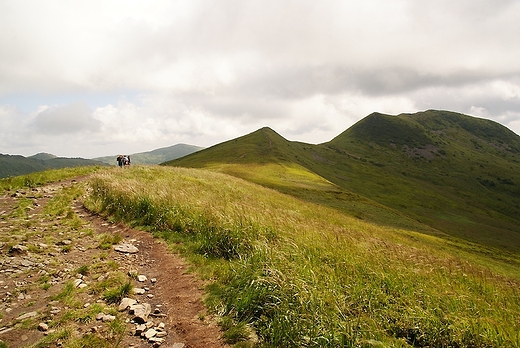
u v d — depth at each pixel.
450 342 6.34
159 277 8.27
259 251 8.39
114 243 10.49
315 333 5.41
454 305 7.68
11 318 5.80
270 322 5.90
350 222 29.59
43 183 21.11
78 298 6.72
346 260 9.29
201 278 8.10
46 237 10.52
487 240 80.81
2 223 11.76
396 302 7.36
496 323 6.86
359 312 6.46
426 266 11.44
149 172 27.98
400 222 47.66
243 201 20.47
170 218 12.60
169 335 5.72
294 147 158.62
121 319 6.05
